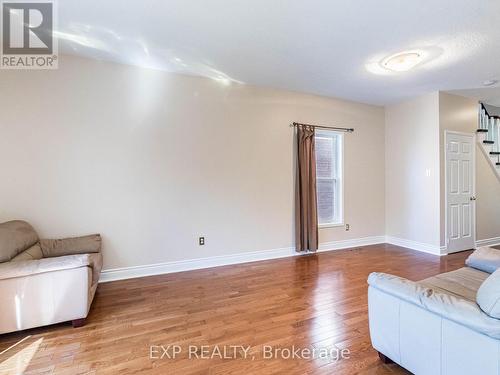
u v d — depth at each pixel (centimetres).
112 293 281
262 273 340
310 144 428
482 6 213
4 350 186
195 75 355
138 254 330
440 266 364
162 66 328
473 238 461
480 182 472
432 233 432
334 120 457
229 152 378
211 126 367
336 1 208
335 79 372
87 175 306
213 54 297
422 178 446
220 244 374
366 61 316
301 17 229
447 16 228
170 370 167
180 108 349
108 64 314
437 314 136
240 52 293
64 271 211
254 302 260
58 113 294
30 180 284
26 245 239
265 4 211
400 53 295
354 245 481
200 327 216
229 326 217
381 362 173
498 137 498
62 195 296
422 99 444
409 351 151
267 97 403
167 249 344
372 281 174
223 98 374
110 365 171
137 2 208
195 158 358
